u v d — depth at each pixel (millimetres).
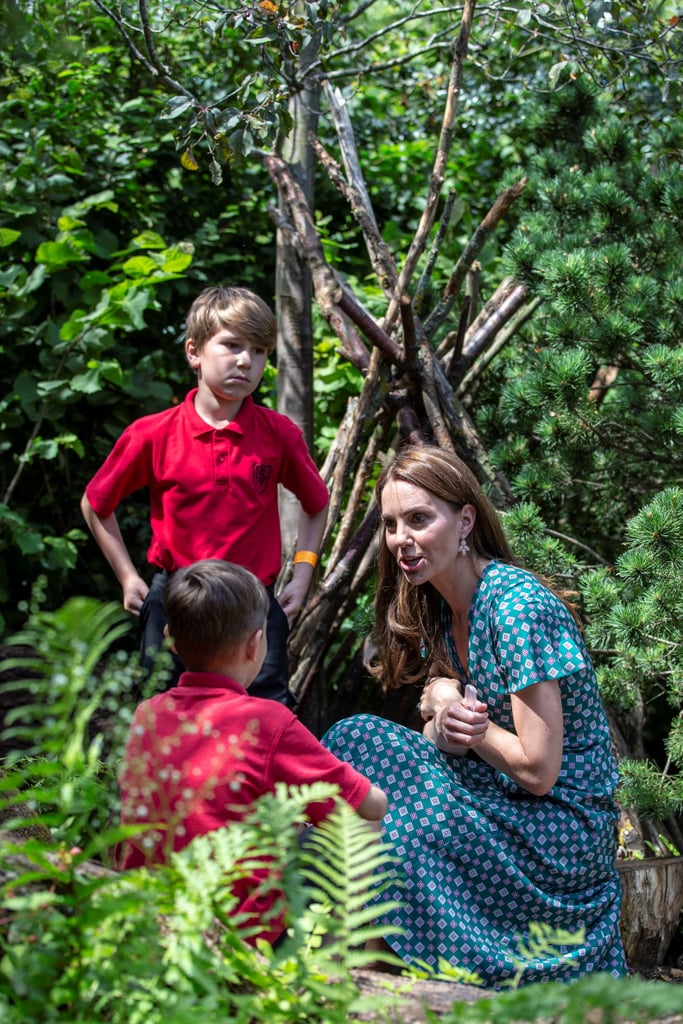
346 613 3973
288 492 4234
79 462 4918
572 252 4016
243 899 1713
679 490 3428
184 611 1916
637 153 4621
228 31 4973
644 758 3975
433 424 3707
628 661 3463
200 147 5473
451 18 4977
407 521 2438
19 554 4578
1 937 1293
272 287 5750
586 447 3848
